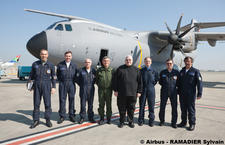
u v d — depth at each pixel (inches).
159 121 183.5
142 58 586.2
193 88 159.0
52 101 290.7
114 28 546.6
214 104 273.6
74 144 120.8
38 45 389.1
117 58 509.7
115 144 121.6
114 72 172.1
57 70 177.9
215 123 174.6
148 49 605.3
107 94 171.0
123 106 161.8
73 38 418.3
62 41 405.1
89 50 440.5
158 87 523.8
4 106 246.2
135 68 165.5
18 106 246.4
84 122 177.8
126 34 557.9
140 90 163.9
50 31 404.5
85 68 176.9
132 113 163.5
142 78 170.2
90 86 176.6
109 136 137.8
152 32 611.2
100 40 459.5
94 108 242.8
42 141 126.3
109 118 172.4
